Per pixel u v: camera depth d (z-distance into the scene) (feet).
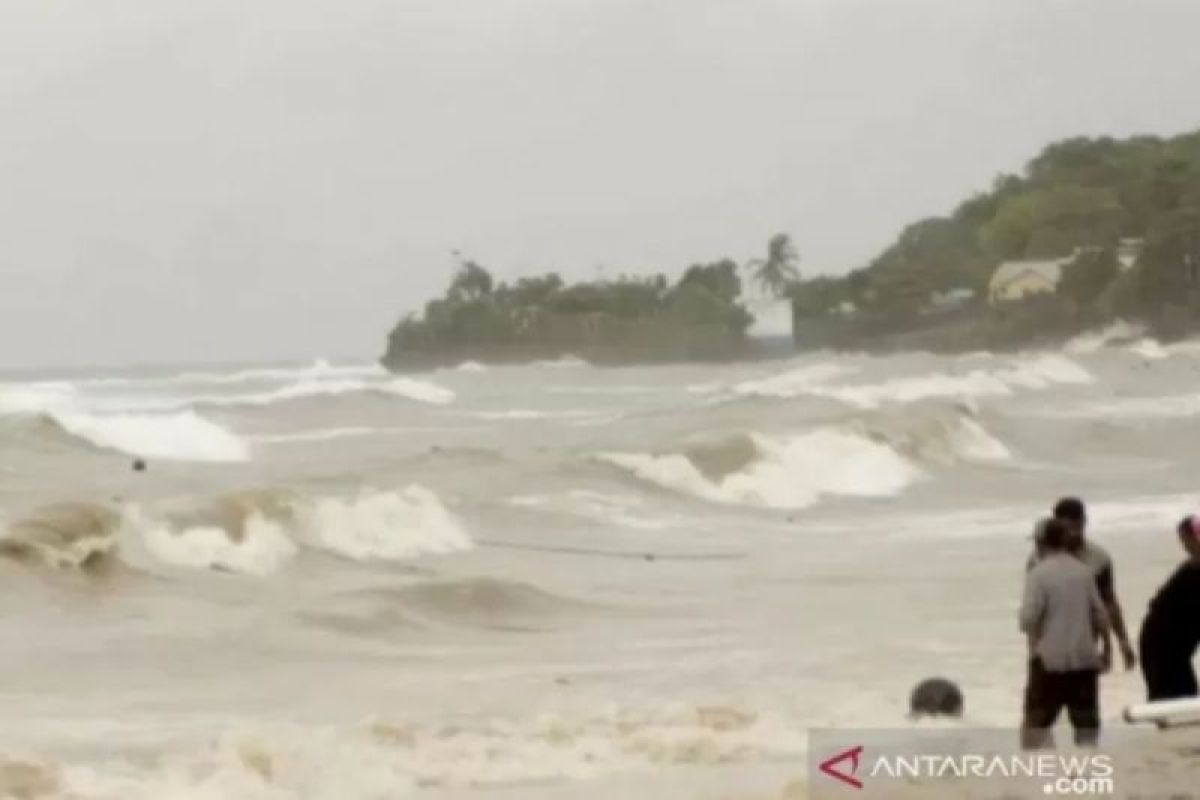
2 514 279.69
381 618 235.20
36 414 490.08
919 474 479.00
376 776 140.15
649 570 295.28
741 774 139.23
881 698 177.78
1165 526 334.85
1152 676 137.39
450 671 202.90
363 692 188.44
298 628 226.58
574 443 524.93
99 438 482.28
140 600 239.71
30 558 244.83
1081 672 130.93
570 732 156.97
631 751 149.79
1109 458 539.70
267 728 158.10
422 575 278.46
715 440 445.37
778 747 151.02
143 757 149.79
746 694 182.39
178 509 278.26
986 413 603.67
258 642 217.56
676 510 387.14
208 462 466.29
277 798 135.03
